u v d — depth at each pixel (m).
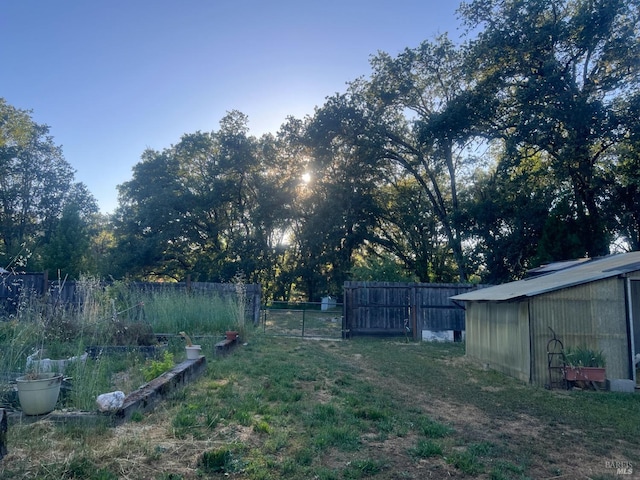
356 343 14.05
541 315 8.62
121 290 12.46
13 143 33.00
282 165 32.03
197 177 36.16
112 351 8.40
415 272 28.55
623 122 18.05
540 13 19.89
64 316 8.80
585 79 19.91
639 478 4.05
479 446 4.65
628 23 18.56
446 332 15.62
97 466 3.57
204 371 7.71
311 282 31.86
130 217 34.94
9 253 25.89
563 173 19.25
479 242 23.19
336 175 29.41
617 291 8.61
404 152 27.52
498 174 22.98
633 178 18.23
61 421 4.46
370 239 29.50
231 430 4.61
